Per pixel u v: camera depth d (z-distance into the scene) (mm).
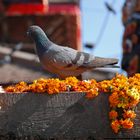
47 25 32625
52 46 9156
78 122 8477
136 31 18625
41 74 23875
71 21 32406
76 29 32531
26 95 8516
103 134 8461
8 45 30359
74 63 9078
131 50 18516
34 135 8477
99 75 21078
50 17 32562
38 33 9180
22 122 8492
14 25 32594
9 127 8492
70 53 9117
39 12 32406
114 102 8391
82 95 8484
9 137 8500
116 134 8438
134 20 18703
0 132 8492
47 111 8492
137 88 8492
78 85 8648
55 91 8469
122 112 8414
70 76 9180
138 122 8391
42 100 8500
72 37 32438
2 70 25062
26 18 32625
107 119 8461
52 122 8484
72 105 8484
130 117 8367
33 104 8500
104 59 9352
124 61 18641
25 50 30672
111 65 9422
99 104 8477
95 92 8438
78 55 9156
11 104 8500
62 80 8922
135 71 18125
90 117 8477
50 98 8500
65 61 9031
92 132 8461
